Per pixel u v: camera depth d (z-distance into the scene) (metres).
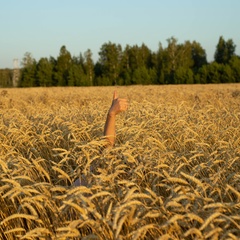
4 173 4.89
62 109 14.46
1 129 9.73
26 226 4.57
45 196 3.98
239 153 5.80
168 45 98.31
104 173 4.45
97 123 8.66
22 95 33.97
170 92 32.75
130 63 104.94
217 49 104.31
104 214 3.72
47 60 103.94
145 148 5.87
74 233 3.37
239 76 83.94
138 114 11.22
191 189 3.93
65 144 7.61
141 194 3.45
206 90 36.78
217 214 3.02
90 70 101.25
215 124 9.03
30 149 7.31
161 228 3.32
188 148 7.23
